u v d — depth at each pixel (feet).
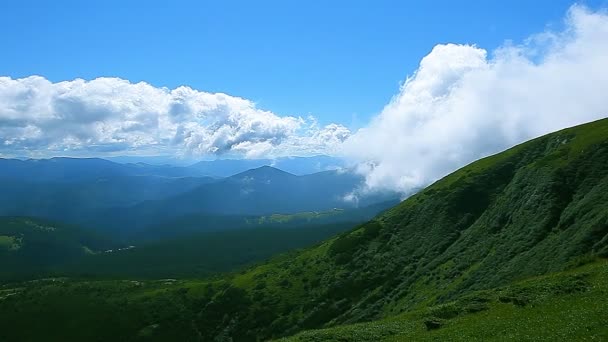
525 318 151.94
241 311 537.65
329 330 209.77
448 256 432.66
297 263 602.03
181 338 531.91
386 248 524.93
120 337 540.52
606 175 378.53
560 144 502.79
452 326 171.42
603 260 223.10
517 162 534.78
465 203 515.09
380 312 410.11
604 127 462.60
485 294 201.57
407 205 590.55
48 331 560.61
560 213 370.53
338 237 627.05
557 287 176.65
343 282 498.28
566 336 119.44
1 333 560.61
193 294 606.55
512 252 353.10
